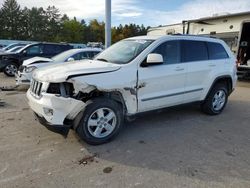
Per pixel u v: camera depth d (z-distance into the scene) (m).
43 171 3.39
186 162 3.69
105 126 4.23
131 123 5.32
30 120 5.36
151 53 4.62
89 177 3.27
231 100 7.86
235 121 5.63
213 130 5.02
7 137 4.45
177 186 3.11
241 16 11.67
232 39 12.20
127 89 4.30
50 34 88.56
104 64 4.39
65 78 3.79
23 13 85.69
